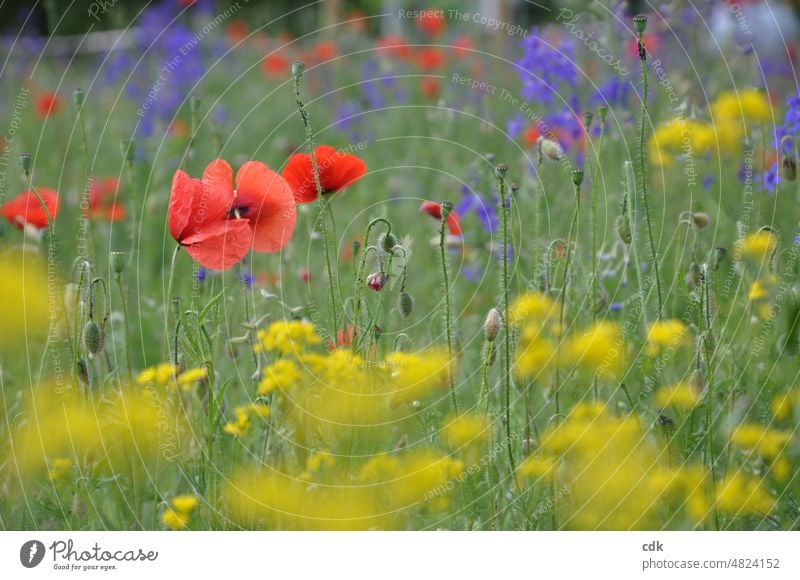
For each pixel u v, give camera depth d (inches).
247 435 136.8
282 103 390.3
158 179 286.4
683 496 130.6
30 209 160.9
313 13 507.5
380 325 149.2
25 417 136.7
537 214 145.7
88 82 400.5
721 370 144.3
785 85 317.1
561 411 141.0
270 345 129.1
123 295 132.1
